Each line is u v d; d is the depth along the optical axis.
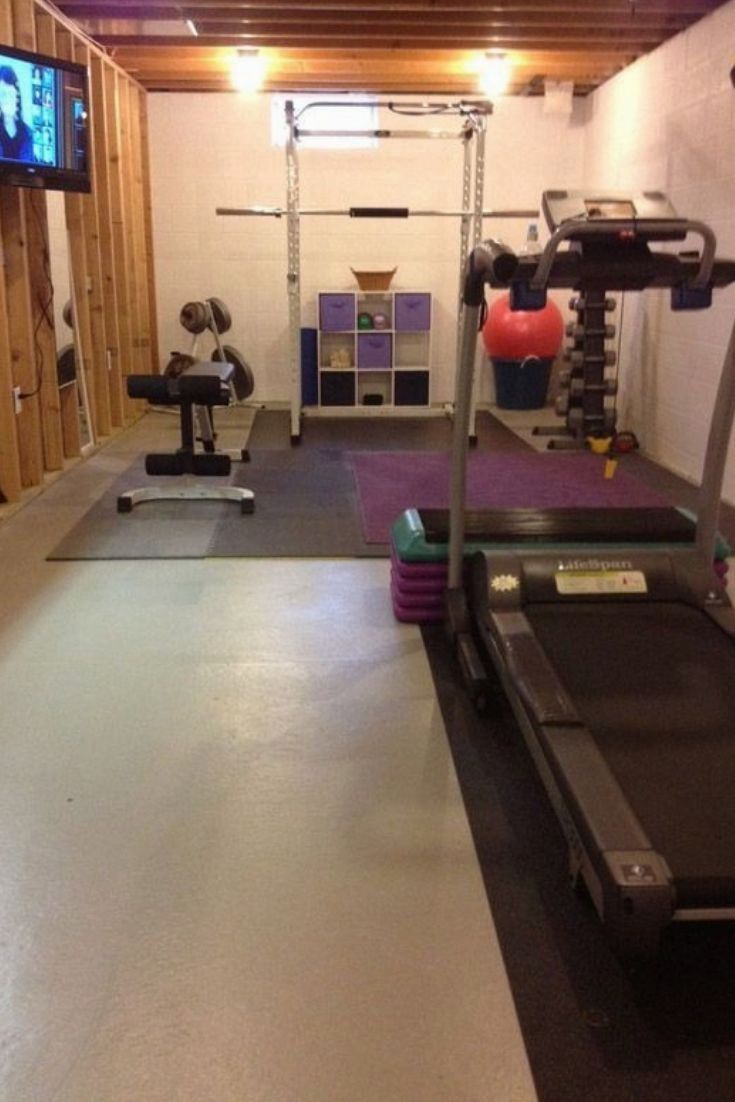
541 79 7.43
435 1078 1.53
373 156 8.10
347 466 5.92
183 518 4.69
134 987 1.71
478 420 7.73
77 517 4.71
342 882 2.01
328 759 2.49
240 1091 1.51
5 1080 1.52
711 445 2.91
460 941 1.84
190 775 2.41
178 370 7.06
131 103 7.45
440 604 3.39
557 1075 1.54
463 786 2.38
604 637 2.66
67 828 2.18
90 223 6.38
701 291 2.63
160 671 3.00
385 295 8.11
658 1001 1.70
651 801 1.87
